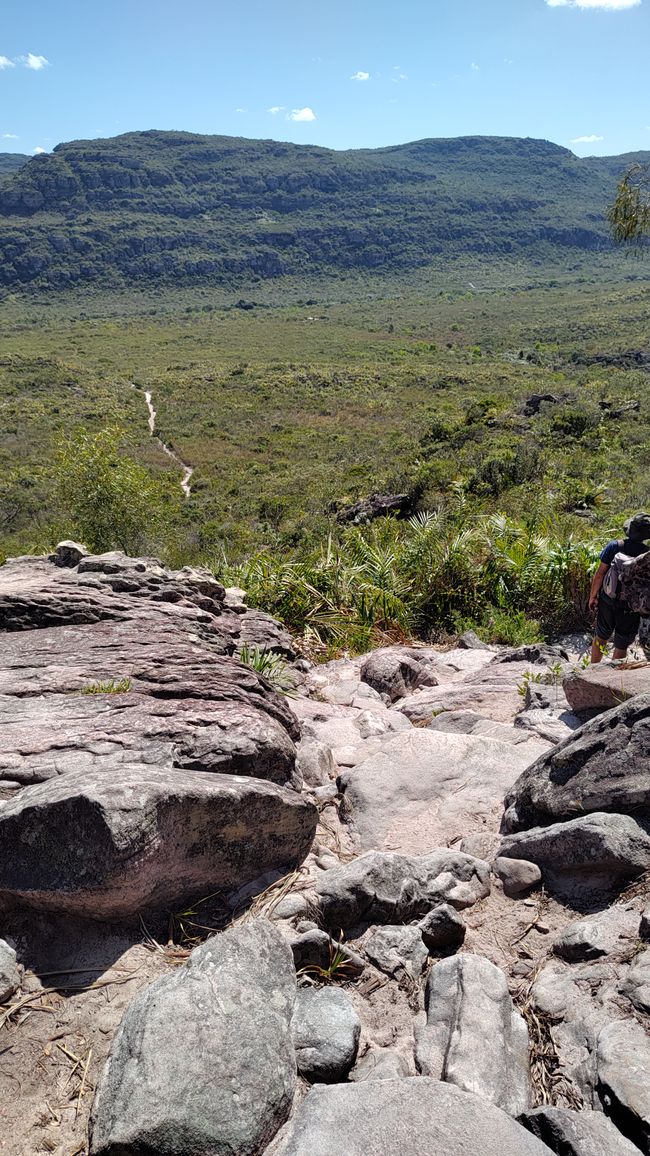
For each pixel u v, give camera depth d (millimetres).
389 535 9242
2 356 96562
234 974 1790
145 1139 1431
